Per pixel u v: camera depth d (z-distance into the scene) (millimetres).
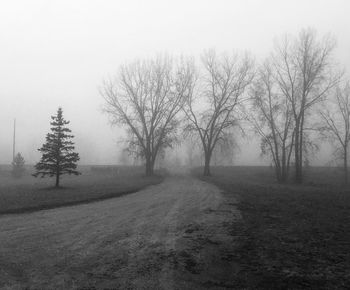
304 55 42000
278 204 19359
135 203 20016
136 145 51719
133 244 10641
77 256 9375
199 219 14758
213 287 7340
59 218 15047
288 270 8305
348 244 10602
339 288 7230
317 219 14742
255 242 10875
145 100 51062
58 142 30188
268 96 45625
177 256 9438
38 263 8758
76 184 34500
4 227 13055
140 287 7285
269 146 46719
